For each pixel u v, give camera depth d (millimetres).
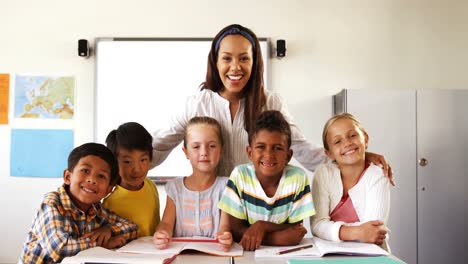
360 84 2695
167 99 2715
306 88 2691
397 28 2709
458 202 2352
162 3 2695
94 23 2699
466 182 2357
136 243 1203
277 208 1272
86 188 1172
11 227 2666
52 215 1129
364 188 1365
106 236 1181
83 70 2691
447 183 2357
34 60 2689
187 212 1382
